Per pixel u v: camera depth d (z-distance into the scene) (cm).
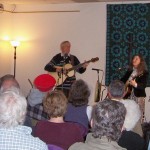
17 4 798
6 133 159
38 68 791
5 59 802
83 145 173
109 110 168
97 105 173
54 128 230
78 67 657
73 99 300
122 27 716
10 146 158
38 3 772
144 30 703
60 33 766
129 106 297
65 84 657
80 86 300
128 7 712
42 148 164
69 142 227
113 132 167
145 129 345
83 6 746
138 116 300
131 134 246
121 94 302
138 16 706
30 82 736
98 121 168
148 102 690
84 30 746
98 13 735
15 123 161
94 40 739
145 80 557
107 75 724
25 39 799
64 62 666
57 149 193
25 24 797
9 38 806
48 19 776
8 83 301
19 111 161
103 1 723
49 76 315
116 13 720
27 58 799
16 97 163
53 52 775
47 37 779
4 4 786
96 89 688
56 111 232
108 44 724
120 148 167
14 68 803
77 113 297
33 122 302
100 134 167
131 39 704
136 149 244
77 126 234
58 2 750
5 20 794
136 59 562
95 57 729
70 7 756
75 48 753
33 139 164
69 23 758
